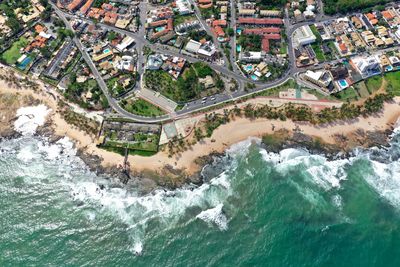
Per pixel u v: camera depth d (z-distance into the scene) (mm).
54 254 127500
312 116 158250
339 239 127625
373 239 127312
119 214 137000
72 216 136875
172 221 134375
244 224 132375
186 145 152375
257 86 168875
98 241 130375
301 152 150375
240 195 140000
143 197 141375
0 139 158875
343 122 156750
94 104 165375
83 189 144125
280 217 133500
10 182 146750
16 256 126938
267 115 158375
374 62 170250
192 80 170000
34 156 153750
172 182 144500
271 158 148875
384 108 161375
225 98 165500
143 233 131750
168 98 166250
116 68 175000
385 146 151500
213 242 128625
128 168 148375
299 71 173750
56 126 160125
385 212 133750
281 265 122812
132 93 168375
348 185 141250
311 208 135250
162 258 125938
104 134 156375
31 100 168375
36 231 133000
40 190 144250
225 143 152875
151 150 151875
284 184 141750
